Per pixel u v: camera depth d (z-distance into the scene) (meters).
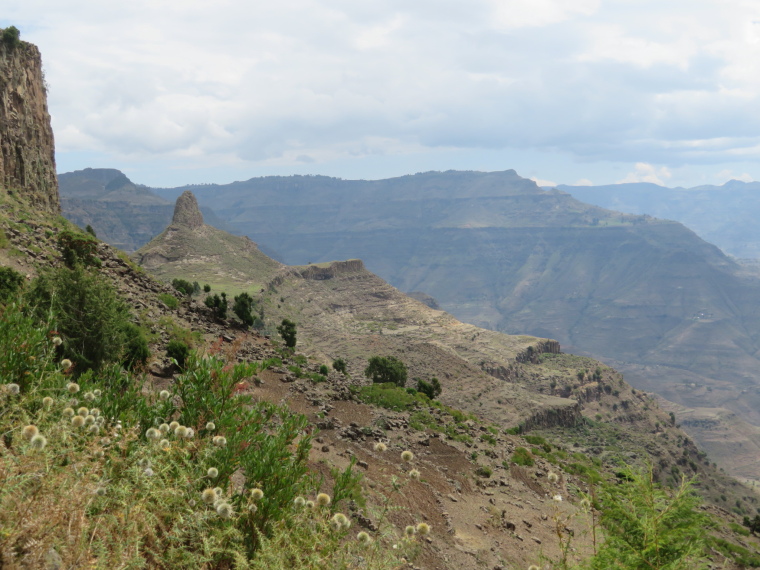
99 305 20.33
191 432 7.64
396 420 32.22
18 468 4.64
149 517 5.38
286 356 44.19
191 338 34.94
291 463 9.06
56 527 4.35
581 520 9.12
